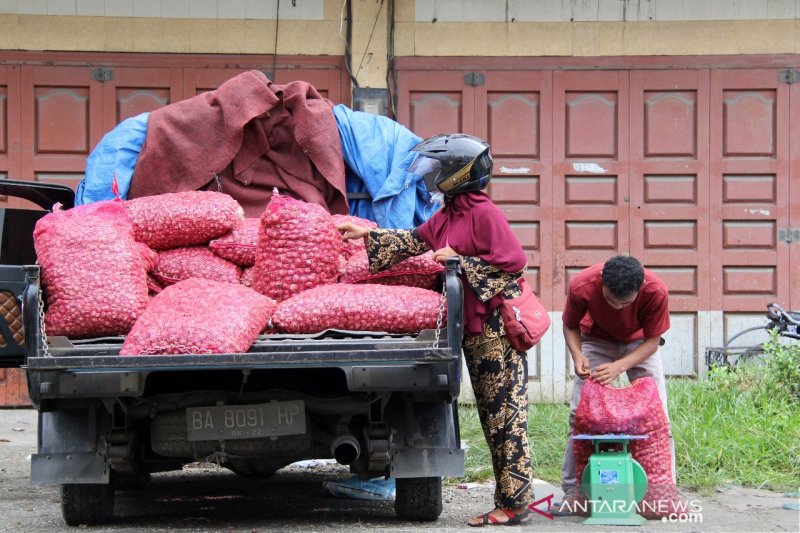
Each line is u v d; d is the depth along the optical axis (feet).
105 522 19.02
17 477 25.55
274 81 37.24
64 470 17.85
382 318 17.49
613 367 19.62
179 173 22.75
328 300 17.63
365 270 19.07
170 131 22.81
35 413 36.19
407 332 17.61
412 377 17.07
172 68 36.99
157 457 18.76
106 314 17.39
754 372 30.35
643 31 37.76
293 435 17.97
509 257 17.97
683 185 37.76
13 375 36.70
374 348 16.97
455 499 22.50
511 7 37.60
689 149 37.76
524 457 18.44
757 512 20.22
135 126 23.02
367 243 18.84
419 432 18.26
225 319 16.75
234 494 23.40
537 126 37.68
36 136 36.60
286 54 37.24
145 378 16.76
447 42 37.50
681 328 37.68
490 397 18.42
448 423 18.37
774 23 37.83
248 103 22.80
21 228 23.73
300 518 19.80
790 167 37.76
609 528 18.44
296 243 18.58
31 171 36.58
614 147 37.73
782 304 37.60
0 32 36.50
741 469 24.06
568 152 37.68
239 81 23.15
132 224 19.60
